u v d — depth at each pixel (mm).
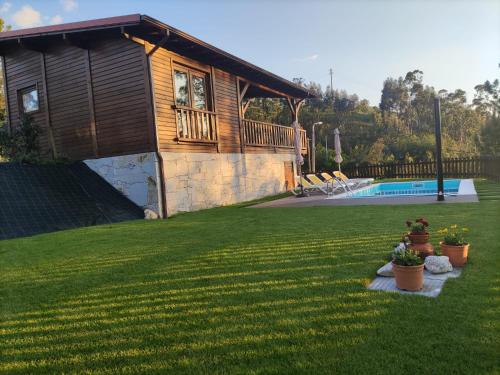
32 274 4234
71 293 3510
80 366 2221
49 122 11367
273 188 15625
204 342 2414
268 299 3066
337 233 5555
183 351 2318
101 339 2545
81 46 10297
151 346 2408
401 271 3107
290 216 8008
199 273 3912
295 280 3494
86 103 10617
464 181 15531
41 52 11336
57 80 11148
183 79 11195
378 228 5758
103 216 8797
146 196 9789
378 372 1979
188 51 10766
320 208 9250
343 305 2859
